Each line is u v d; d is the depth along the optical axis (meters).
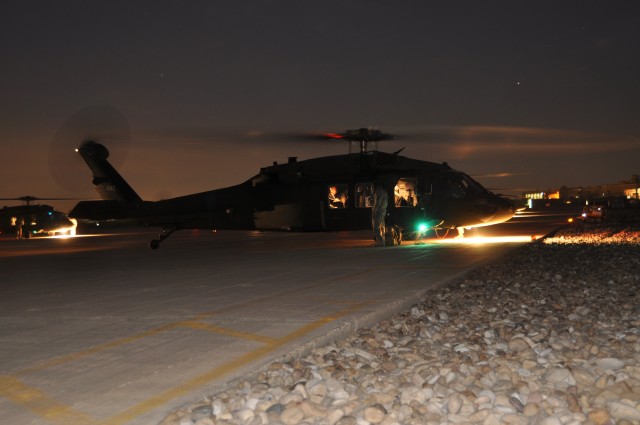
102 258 21.97
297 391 4.69
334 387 4.82
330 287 10.93
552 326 7.29
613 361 5.32
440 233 25.73
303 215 23.52
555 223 44.53
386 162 22.58
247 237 37.59
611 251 17.28
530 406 4.15
